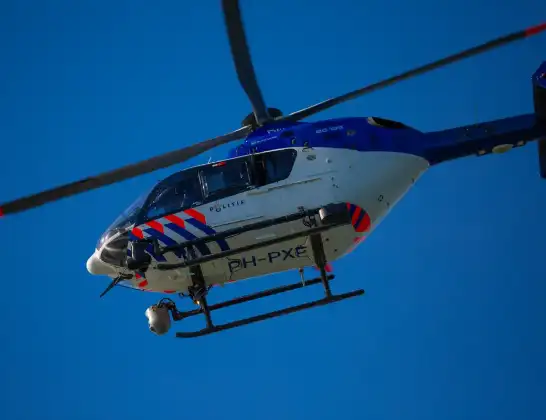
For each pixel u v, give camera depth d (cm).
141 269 5738
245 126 5950
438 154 6028
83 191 5706
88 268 6103
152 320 5797
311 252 5719
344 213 5497
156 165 5747
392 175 5775
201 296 5781
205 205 5675
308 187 5638
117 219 5950
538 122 6056
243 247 5553
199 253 5641
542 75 6072
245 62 5253
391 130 5897
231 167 5731
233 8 4812
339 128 5822
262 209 5612
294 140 5781
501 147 6075
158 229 5684
